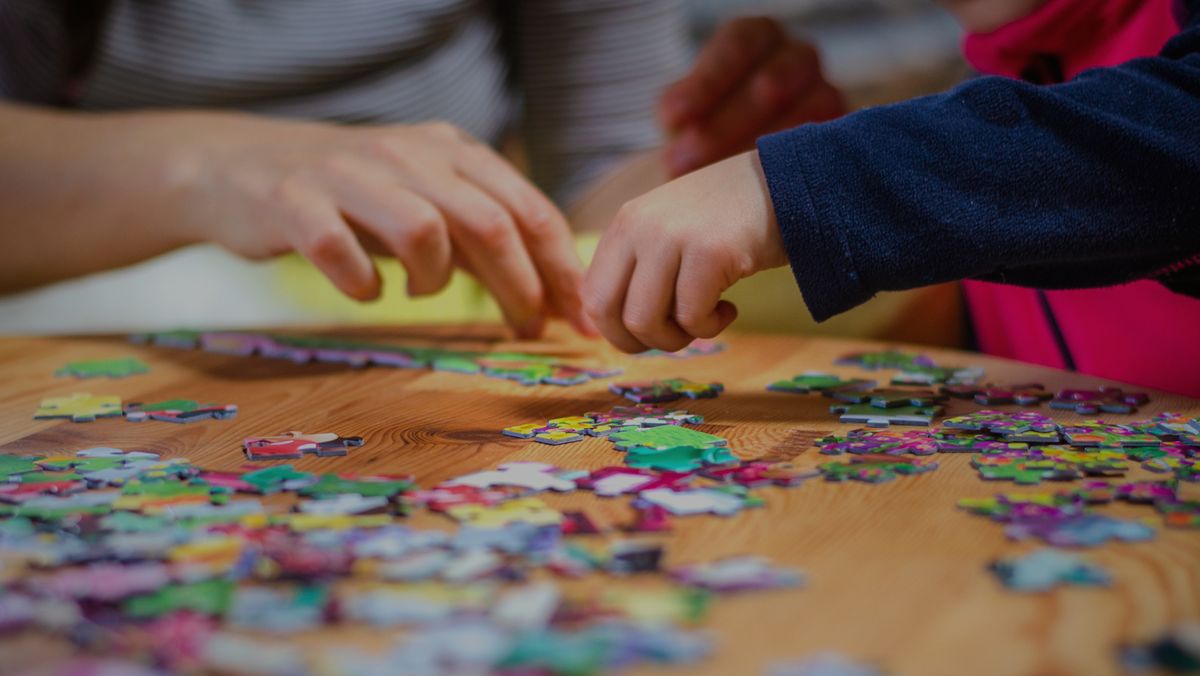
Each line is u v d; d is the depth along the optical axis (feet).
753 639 1.91
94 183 3.26
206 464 2.35
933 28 6.13
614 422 2.52
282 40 4.43
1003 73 3.18
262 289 4.49
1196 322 2.95
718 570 2.01
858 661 1.88
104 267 3.36
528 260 3.03
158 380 2.86
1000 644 1.90
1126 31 2.95
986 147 2.45
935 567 2.03
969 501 2.17
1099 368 3.13
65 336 3.27
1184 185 2.40
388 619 1.93
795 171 2.47
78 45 4.27
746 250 2.48
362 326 3.38
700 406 2.64
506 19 5.37
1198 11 2.66
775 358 3.01
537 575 2.01
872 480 2.25
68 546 2.07
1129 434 2.39
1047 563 2.02
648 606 1.95
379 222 2.94
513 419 2.57
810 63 3.60
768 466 2.30
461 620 1.93
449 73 4.84
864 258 2.44
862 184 2.45
